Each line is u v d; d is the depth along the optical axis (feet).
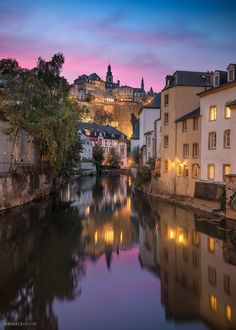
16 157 134.10
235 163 104.99
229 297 48.83
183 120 147.74
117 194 180.75
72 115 151.64
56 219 106.42
